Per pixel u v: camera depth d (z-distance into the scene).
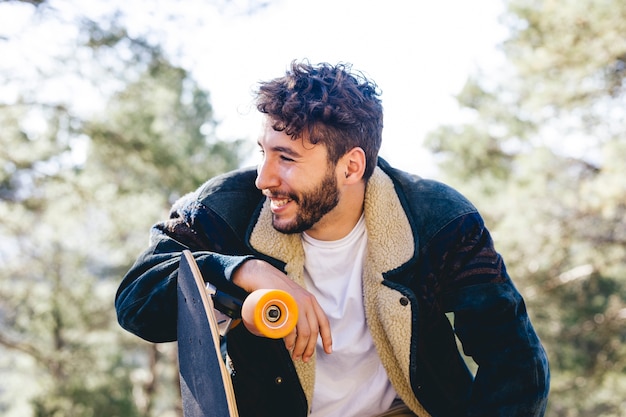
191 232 1.84
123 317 1.76
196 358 1.56
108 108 9.86
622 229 11.84
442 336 1.88
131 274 1.81
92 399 14.65
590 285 14.00
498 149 14.63
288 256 1.82
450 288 1.83
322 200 1.72
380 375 1.91
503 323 1.80
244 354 1.85
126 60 8.73
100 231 12.73
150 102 9.87
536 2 11.75
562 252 11.85
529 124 14.06
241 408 1.86
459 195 1.88
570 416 16.48
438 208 1.84
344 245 1.84
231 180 1.91
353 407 1.92
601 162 10.64
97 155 10.10
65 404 14.47
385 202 1.82
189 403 1.60
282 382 1.83
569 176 12.01
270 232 1.83
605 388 15.01
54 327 15.15
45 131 9.84
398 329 1.78
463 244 1.82
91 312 15.66
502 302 1.80
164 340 1.80
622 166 10.12
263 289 1.54
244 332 1.84
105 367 15.61
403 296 1.78
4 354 15.93
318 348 1.87
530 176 11.91
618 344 14.68
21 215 11.83
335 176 1.72
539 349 1.81
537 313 13.48
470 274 1.81
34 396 14.60
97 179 10.49
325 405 1.92
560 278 13.31
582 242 11.78
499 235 11.59
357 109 1.72
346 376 1.90
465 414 1.81
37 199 10.49
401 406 1.97
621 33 10.43
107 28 8.48
